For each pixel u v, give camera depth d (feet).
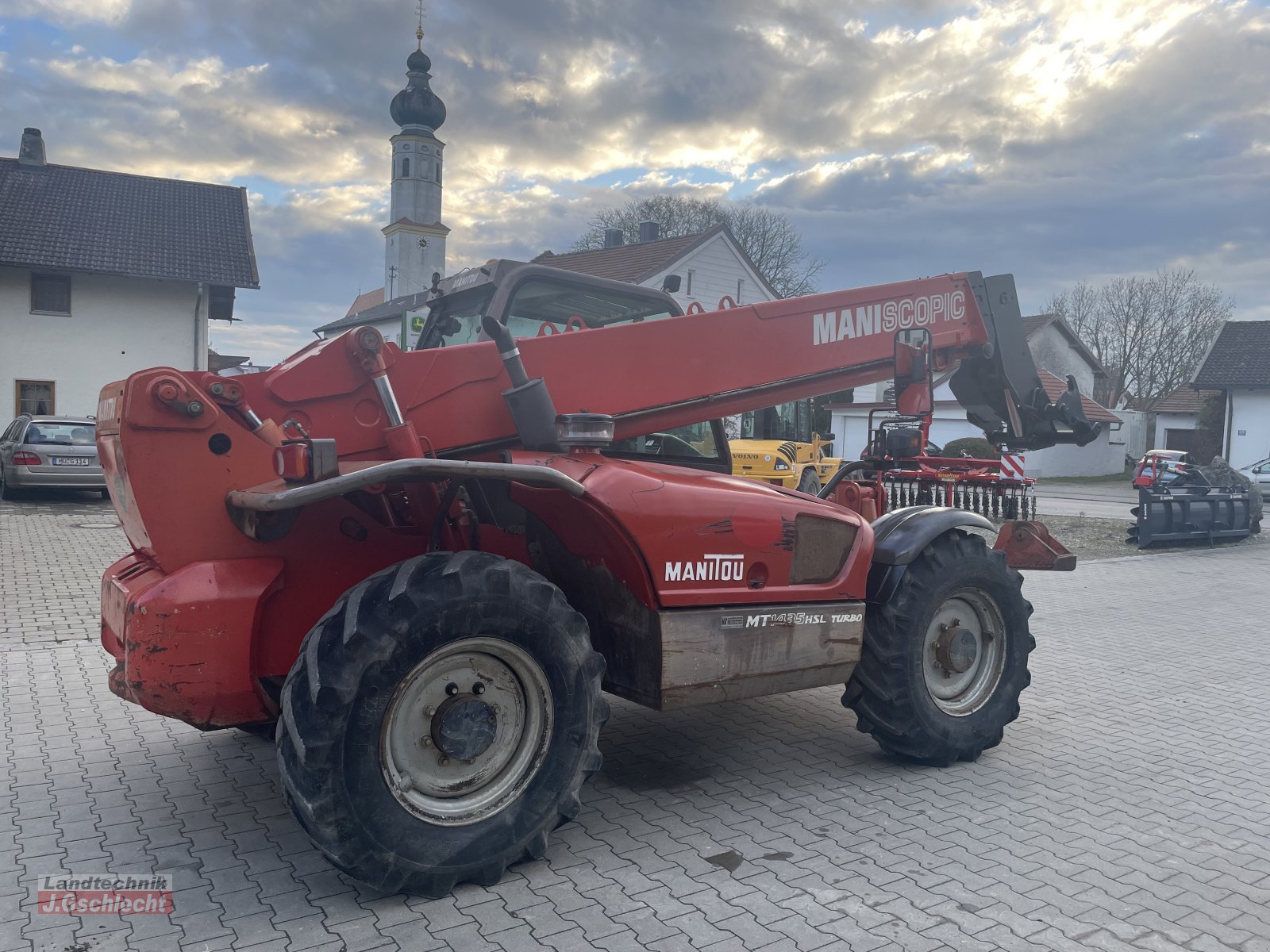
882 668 13.41
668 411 14.46
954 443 98.22
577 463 11.45
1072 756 14.82
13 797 12.23
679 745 14.99
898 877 10.30
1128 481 117.80
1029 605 15.07
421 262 151.12
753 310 15.39
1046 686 19.40
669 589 11.30
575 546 11.80
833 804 12.53
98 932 8.82
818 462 50.96
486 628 9.60
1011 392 19.61
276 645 10.43
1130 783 13.57
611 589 11.85
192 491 9.84
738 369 15.16
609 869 10.36
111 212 84.94
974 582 14.19
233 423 10.04
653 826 11.66
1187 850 11.21
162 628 9.37
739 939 8.87
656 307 16.21
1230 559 42.96
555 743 10.18
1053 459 119.96
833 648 12.84
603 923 9.14
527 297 14.97
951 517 14.06
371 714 8.96
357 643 8.91
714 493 11.84
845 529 13.07
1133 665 21.42
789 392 16.05
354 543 10.95
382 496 11.36
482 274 14.87
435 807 9.57
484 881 9.86
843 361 16.63
